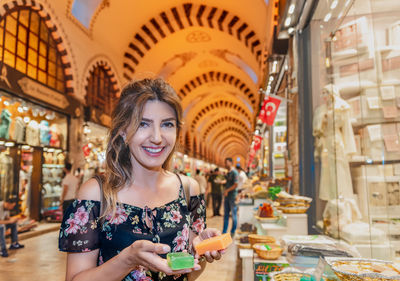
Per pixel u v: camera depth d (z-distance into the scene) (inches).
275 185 204.1
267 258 91.0
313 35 150.1
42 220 316.5
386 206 74.3
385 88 73.8
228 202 255.1
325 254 77.5
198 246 41.7
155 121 41.1
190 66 662.5
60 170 345.7
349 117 97.8
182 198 45.9
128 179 41.6
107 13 392.5
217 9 457.4
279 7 171.2
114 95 454.3
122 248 39.0
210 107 1015.6
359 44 89.4
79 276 34.8
